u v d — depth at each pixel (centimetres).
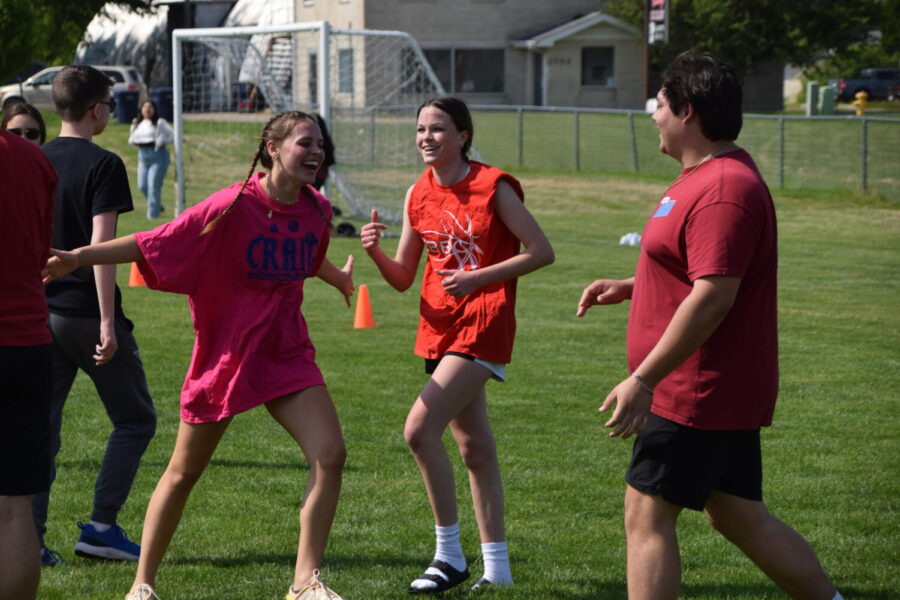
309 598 987
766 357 916
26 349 898
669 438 908
